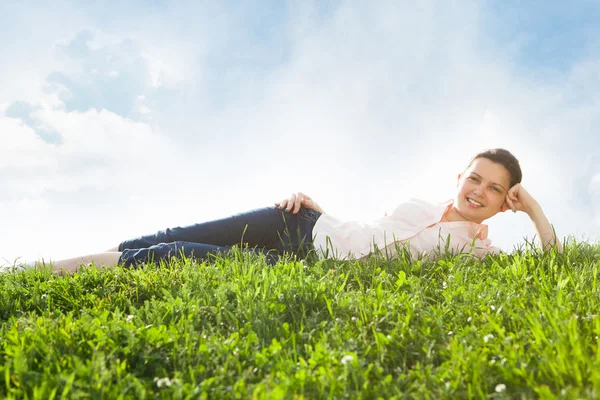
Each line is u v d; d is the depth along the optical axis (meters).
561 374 1.60
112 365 1.73
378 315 2.24
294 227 3.96
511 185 3.93
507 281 2.72
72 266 3.40
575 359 1.62
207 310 2.36
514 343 1.85
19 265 3.37
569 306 2.16
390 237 3.79
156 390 1.72
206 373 1.78
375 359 1.90
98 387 1.57
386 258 3.58
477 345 1.88
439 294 2.66
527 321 2.03
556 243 3.70
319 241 3.85
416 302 2.35
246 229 3.83
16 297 2.79
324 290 2.58
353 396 1.58
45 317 2.45
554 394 1.53
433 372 1.77
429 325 2.13
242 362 1.84
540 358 1.74
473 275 2.96
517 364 1.70
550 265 3.00
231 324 2.24
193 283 2.76
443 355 1.88
